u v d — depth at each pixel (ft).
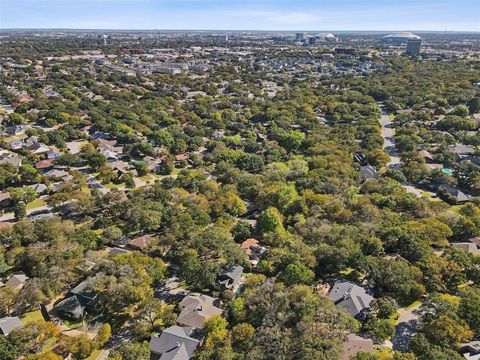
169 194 374.43
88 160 482.28
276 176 419.33
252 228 334.44
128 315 246.68
